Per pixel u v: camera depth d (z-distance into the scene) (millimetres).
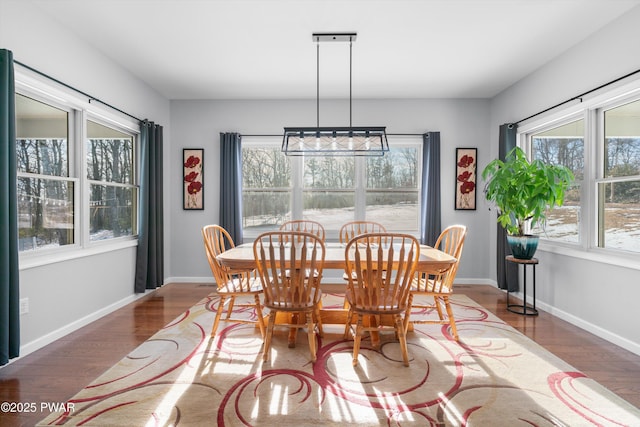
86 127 3023
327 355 2324
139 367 2141
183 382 1958
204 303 3572
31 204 2504
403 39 2939
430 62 3406
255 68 3562
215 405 1733
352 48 3102
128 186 3730
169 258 4570
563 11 2492
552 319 3102
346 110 4523
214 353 2350
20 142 2412
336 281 4523
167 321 3016
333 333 2756
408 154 4613
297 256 2592
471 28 2748
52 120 2707
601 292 2688
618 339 2510
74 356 2305
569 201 3195
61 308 2668
